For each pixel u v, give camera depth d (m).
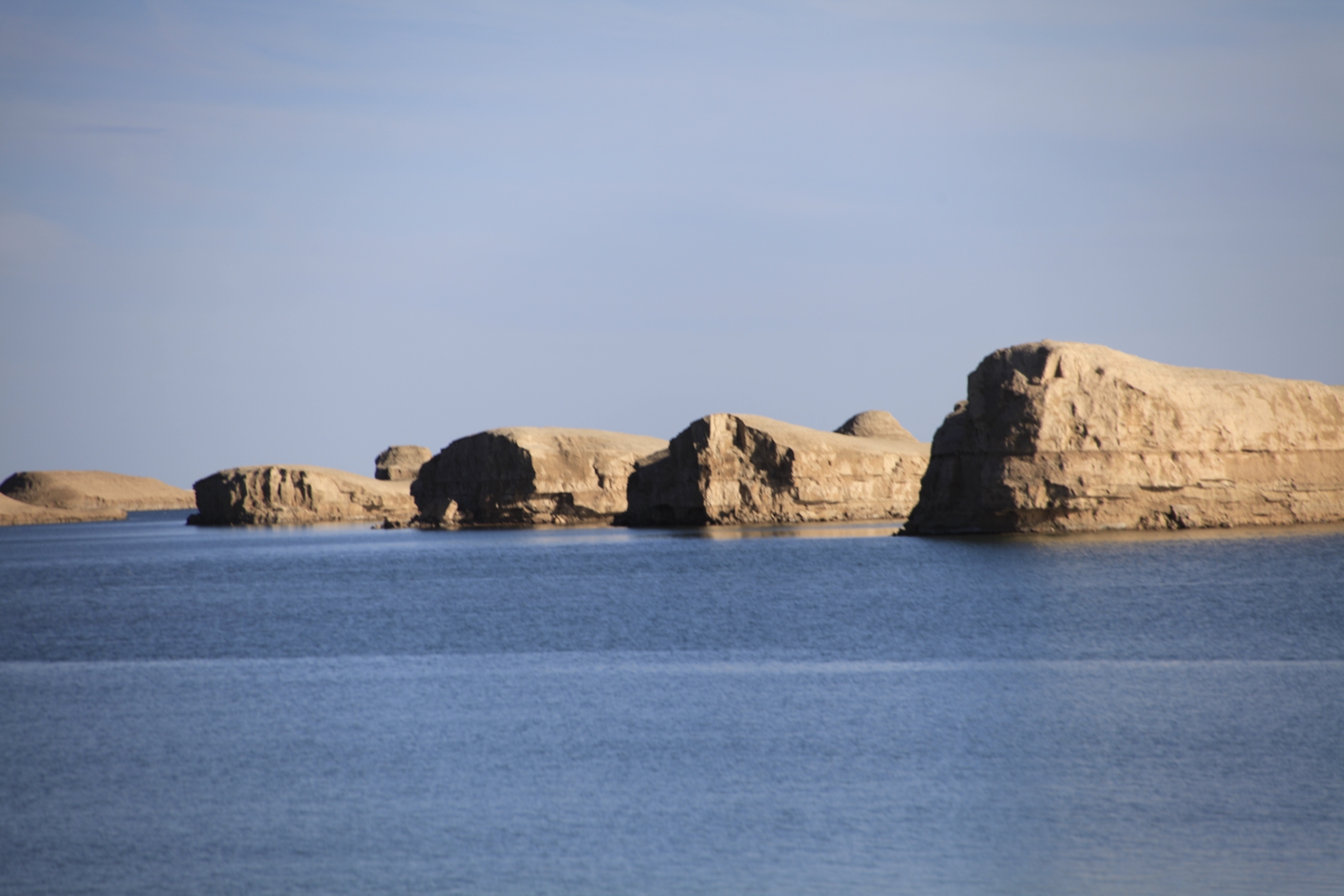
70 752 87.50
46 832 69.06
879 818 68.75
